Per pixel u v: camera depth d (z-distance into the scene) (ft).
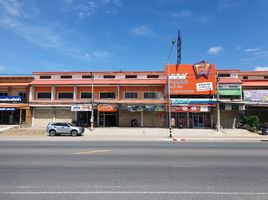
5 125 140.56
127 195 21.34
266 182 25.76
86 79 147.23
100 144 63.98
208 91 138.10
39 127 137.28
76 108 138.51
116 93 143.54
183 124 140.77
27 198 20.65
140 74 145.79
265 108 141.18
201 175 28.73
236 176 28.32
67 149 52.16
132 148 54.34
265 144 66.85
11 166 33.71
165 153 46.24
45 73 149.28
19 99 144.36
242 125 135.85
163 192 22.18
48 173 29.60
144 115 141.79
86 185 24.47
